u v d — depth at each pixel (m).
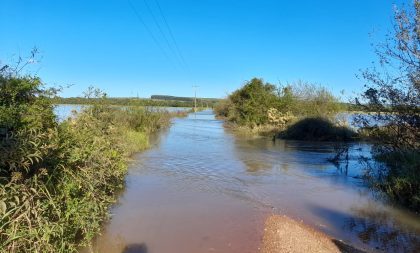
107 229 7.97
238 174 13.66
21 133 6.58
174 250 7.07
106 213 8.22
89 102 14.12
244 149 20.39
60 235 6.23
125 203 9.73
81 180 7.63
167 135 28.06
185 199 10.27
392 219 9.16
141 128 26.73
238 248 7.20
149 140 23.59
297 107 31.84
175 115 64.88
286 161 16.67
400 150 12.28
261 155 18.27
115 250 6.98
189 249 7.13
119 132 14.76
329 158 17.53
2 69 8.23
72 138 8.34
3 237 5.57
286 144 23.14
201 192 11.02
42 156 6.66
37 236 5.64
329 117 27.80
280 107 32.78
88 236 6.87
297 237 7.74
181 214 9.02
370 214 9.50
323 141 25.14
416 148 11.94
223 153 18.64
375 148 13.60
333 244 7.55
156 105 35.19
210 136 27.91
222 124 44.06
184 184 11.87
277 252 7.04
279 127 29.95
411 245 7.61
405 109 12.21
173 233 7.85
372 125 13.34
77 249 6.87
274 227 8.28
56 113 9.22
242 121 36.00
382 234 8.19
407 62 12.04
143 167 14.32
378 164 13.69
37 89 8.60
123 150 12.19
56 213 6.45
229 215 9.06
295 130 26.44
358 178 13.33
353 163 16.30
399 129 12.51
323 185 12.28
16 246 5.47
